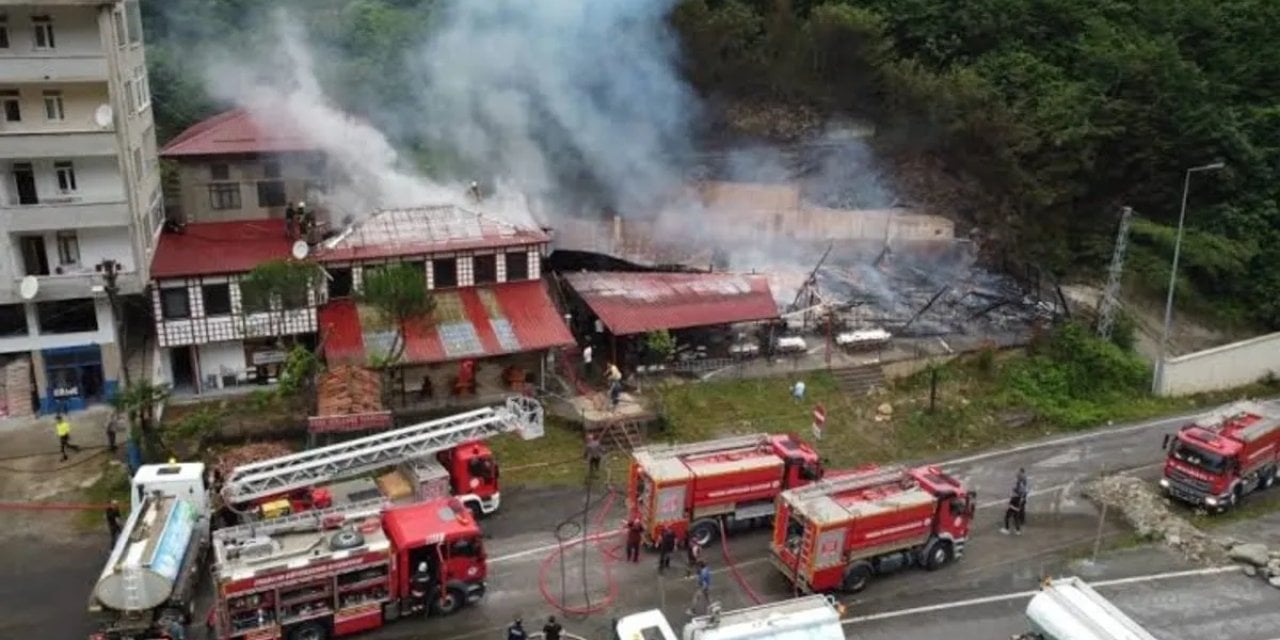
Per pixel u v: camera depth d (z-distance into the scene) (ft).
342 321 143.74
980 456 147.54
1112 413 164.96
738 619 87.86
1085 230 210.59
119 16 133.90
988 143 201.77
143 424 124.67
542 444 138.10
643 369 155.22
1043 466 144.97
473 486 119.14
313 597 94.38
